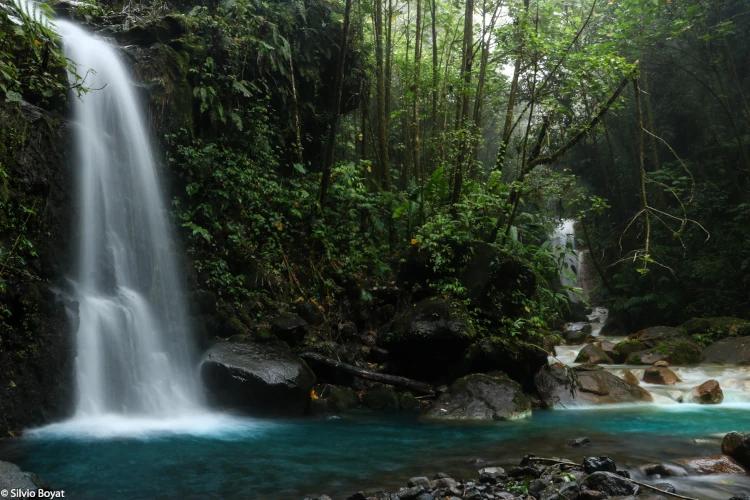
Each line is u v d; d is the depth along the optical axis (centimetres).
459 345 898
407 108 1475
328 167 1123
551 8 1177
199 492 450
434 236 1000
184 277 859
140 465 520
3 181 596
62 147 702
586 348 1273
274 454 570
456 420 770
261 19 1140
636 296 1714
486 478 476
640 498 419
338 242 1150
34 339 611
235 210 998
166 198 900
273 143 1240
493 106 1778
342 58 1106
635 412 849
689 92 1762
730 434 554
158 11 1042
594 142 1912
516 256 1047
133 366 725
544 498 429
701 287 1573
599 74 1174
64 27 844
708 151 1706
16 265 615
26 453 537
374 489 458
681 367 1128
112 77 827
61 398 636
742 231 1500
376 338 980
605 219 2036
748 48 1642
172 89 928
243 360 765
